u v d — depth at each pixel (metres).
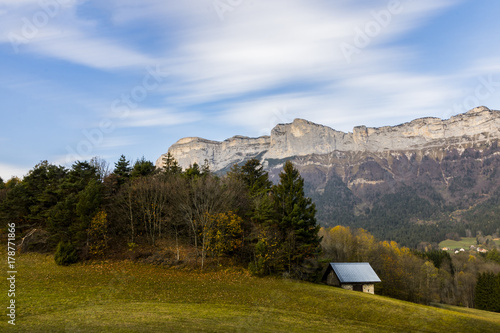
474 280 94.19
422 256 120.75
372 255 78.88
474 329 32.62
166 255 50.25
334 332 27.39
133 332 22.53
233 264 50.41
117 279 40.06
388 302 40.50
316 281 52.47
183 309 30.72
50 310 27.88
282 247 50.44
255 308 33.34
